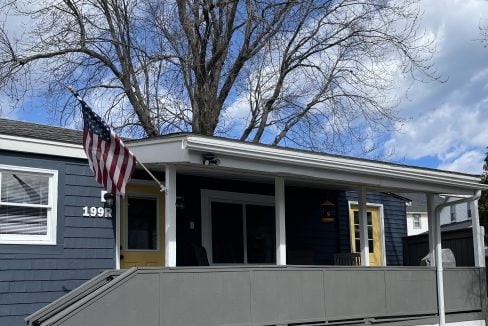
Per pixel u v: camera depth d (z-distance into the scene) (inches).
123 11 678.5
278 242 392.8
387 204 629.3
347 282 401.1
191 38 658.8
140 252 398.0
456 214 1240.8
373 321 411.8
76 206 364.5
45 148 352.5
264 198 489.7
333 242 552.4
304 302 371.9
